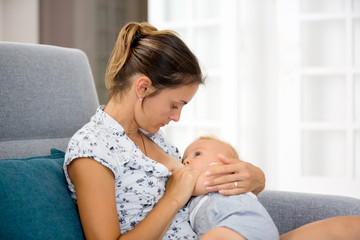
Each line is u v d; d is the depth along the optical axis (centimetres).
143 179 118
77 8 389
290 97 296
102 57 405
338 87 297
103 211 102
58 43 385
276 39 326
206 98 327
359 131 290
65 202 108
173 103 120
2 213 92
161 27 326
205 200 127
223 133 310
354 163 291
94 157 106
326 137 300
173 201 112
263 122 341
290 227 143
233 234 110
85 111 159
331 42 300
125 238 101
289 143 297
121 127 120
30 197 99
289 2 294
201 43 327
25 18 390
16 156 132
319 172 303
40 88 145
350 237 117
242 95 343
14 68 139
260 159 342
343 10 296
